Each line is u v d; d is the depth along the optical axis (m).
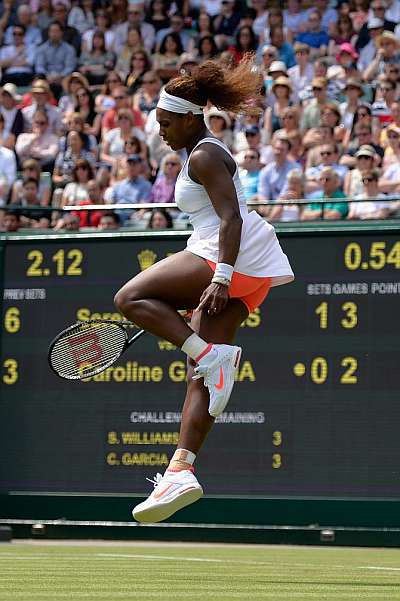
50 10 42.84
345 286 18.69
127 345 12.34
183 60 37.91
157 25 40.81
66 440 19.83
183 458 11.14
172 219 26.30
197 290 11.25
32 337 20.11
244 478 18.91
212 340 11.30
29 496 19.89
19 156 36.12
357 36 36.78
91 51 41.25
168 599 9.59
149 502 11.01
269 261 11.38
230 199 11.05
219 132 32.22
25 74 41.78
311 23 37.53
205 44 38.03
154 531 19.17
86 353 12.45
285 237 18.98
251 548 21.17
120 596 9.89
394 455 18.34
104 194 31.88
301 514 18.58
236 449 18.97
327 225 19.22
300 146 31.28
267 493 18.80
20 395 20.09
